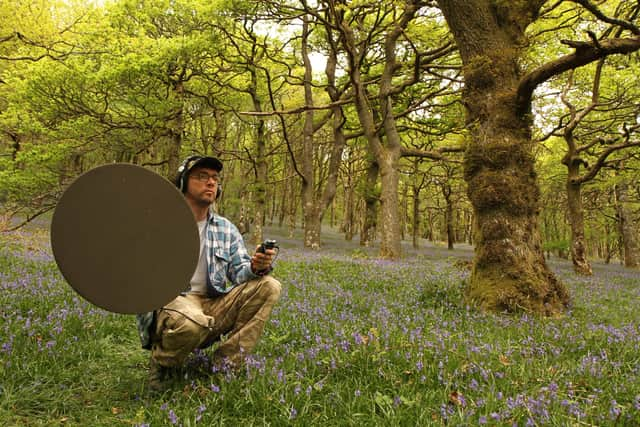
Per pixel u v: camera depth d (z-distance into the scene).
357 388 2.97
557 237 42.03
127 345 4.41
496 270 6.71
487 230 6.84
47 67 15.88
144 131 19.25
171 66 18.45
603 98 16.42
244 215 35.69
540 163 28.28
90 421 2.65
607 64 16.20
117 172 2.64
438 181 36.44
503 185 6.77
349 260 14.33
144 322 3.11
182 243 2.81
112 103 18.69
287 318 5.09
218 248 3.43
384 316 5.23
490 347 3.95
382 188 18.05
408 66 18.16
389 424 2.46
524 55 7.24
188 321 2.93
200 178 3.34
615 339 4.52
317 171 49.56
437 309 6.32
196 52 17.81
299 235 41.72
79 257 2.56
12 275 6.98
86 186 2.57
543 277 6.66
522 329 4.97
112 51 16.80
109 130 18.56
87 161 29.33
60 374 3.26
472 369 3.32
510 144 6.86
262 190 24.17
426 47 20.77
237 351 3.28
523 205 6.76
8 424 2.55
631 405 2.75
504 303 6.38
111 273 2.64
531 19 7.51
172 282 2.79
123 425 2.55
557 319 5.89
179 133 20.47
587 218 36.19
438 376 3.05
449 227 37.62
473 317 5.82
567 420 2.50
